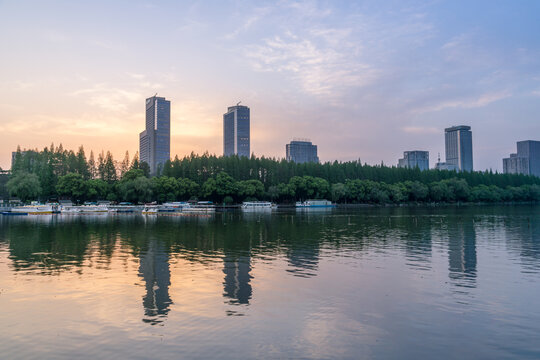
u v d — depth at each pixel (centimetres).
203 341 1927
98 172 19950
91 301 2569
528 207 19900
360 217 11538
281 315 2294
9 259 4100
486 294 2722
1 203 17425
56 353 1803
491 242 5431
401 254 4412
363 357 1758
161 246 5081
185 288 2883
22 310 2391
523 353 1802
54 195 18575
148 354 1789
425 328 2092
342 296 2672
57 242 5512
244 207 18875
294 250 4722
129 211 16112
